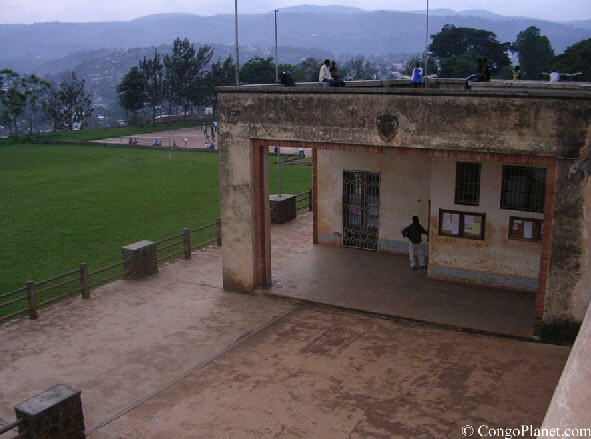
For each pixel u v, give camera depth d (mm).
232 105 12680
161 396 9086
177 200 26875
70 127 75562
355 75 89250
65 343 11008
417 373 9562
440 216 13539
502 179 12648
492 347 10398
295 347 10680
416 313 11836
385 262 15383
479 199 12984
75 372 9883
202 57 76750
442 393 8914
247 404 8781
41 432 7312
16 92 66562
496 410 8398
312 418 8352
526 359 9891
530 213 12523
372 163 15836
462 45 69562
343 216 16672
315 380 9438
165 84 75625
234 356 10391
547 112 9625
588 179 9453
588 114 9273
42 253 18703
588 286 9828
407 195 15562
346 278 14133
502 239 12953
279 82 15078
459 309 12008
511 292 12961
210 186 30328
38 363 10211
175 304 12922
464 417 8250
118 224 22531
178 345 10875
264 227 13234
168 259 17688
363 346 10633
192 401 8906
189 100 78500
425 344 10633
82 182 32250
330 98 11641
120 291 13758
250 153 12734
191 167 37156
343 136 11680
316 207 17062
